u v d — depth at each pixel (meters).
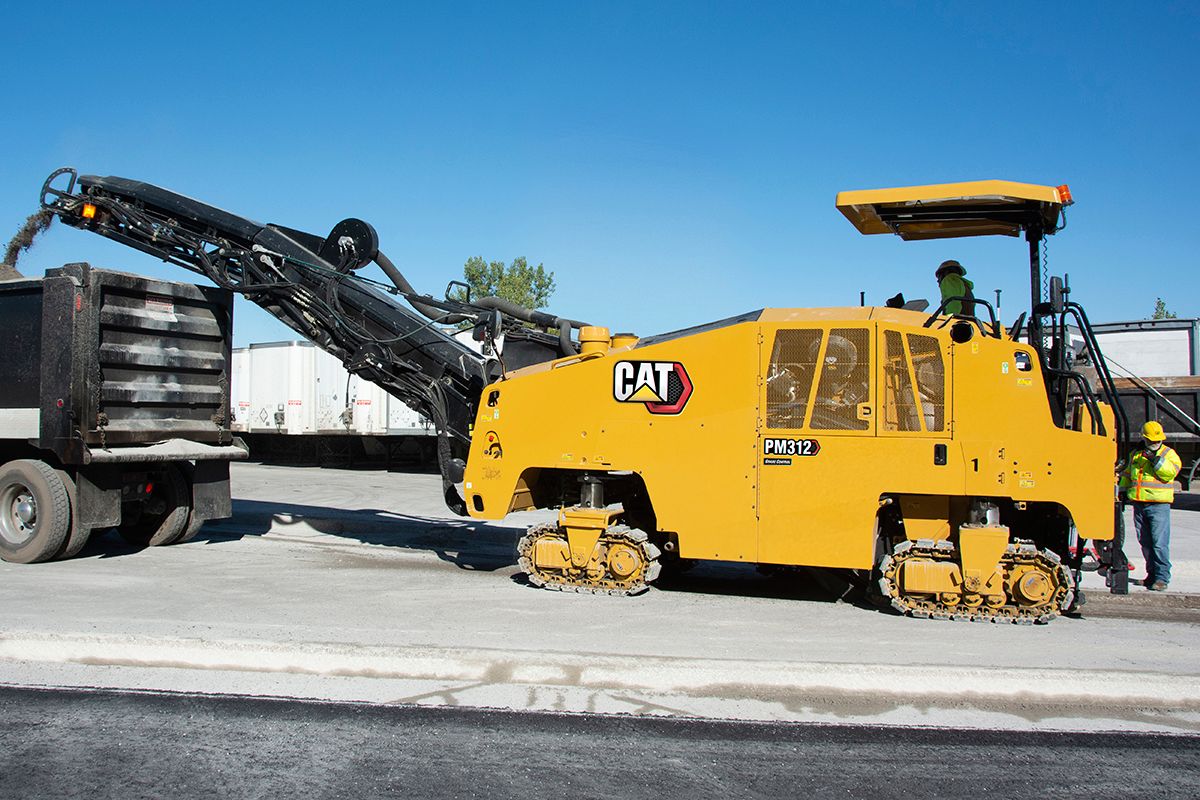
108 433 9.22
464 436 9.20
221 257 9.76
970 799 4.09
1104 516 6.94
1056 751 4.65
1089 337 7.43
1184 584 9.36
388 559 10.04
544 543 8.15
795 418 7.37
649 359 7.75
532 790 4.10
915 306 8.12
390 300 9.55
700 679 5.54
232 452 10.47
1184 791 4.20
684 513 7.61
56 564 9.36
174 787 4.07
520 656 5.69
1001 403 7.05
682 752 4.55
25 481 9.27
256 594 7.84
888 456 7.18
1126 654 6.13
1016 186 7.39
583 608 7.45
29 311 9.47
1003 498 7.23
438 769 4.30
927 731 4.89
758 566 9.31
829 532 7.28
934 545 7.22
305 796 4.00
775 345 7.43
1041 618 7.09
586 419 7.93
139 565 9.38
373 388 24.61
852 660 5.75
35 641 6.02
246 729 4.76
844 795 4.11
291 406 26.02
